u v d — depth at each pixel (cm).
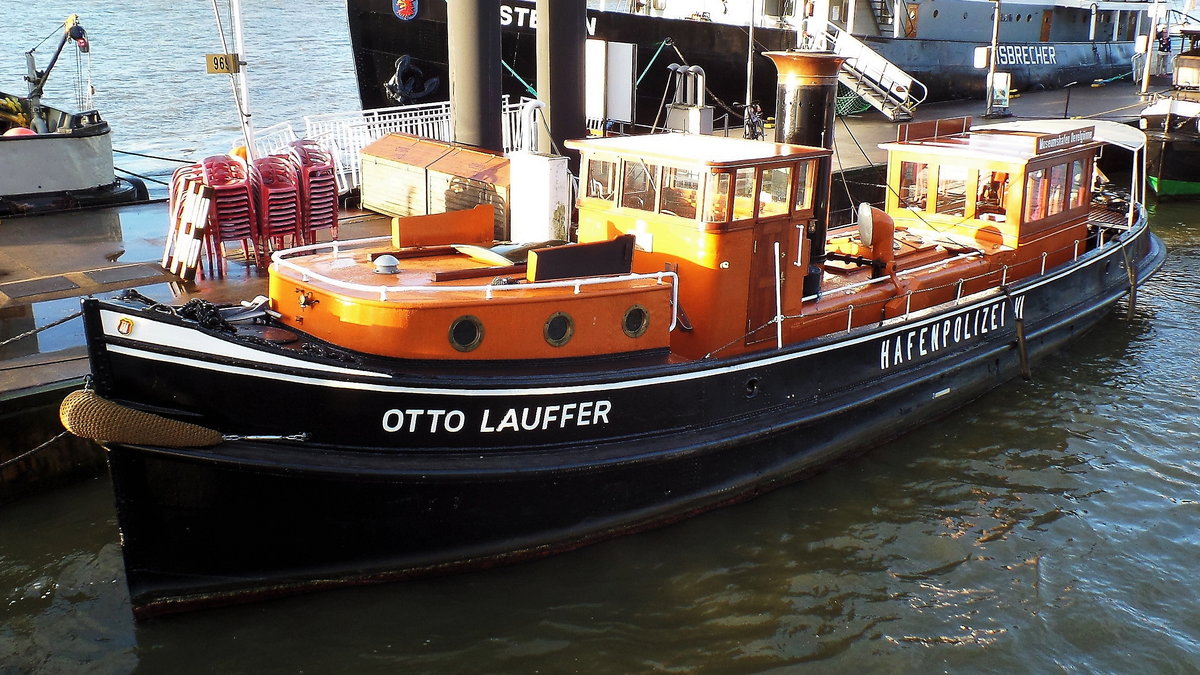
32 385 878
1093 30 3588
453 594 778
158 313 634
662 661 726
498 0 1450
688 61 2461
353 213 1581
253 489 682
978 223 1205
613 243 799
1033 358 1259
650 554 841
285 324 776
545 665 718
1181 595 816
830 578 827
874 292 1009
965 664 731
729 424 862
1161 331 1419
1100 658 741
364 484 704
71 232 1403
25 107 1769
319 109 3466
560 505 786
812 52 1082
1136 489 980
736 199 842
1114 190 2388
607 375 769
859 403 961
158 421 642
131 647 717
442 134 1847
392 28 2192
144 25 5944
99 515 899
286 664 706
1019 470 1012
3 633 736
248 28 6166
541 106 1349
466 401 723
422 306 710
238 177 1205
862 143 2248
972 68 3127
